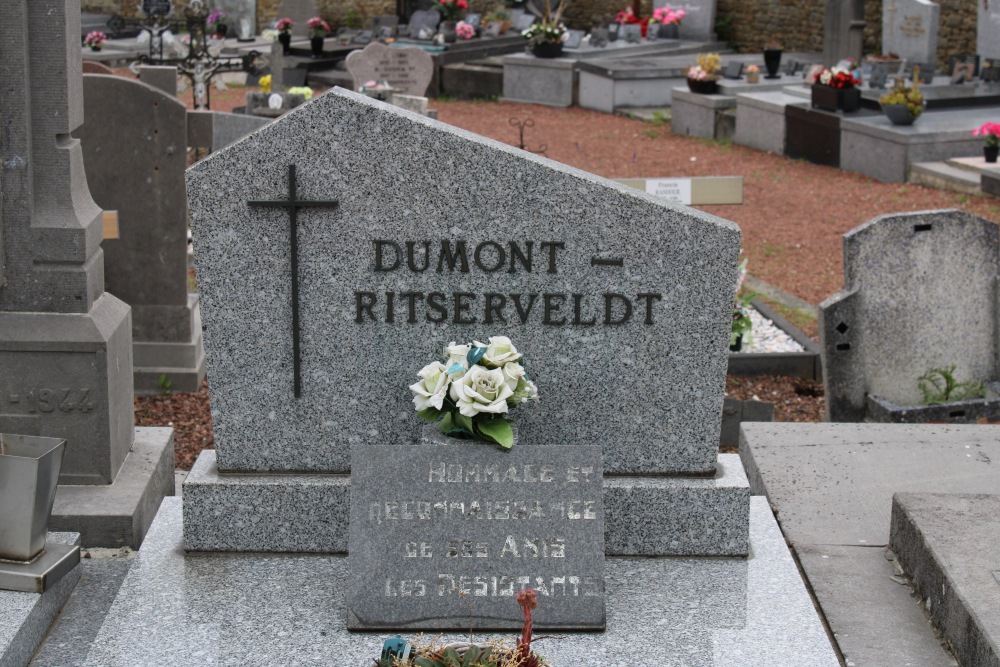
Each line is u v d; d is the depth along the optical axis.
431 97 22.88
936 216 7.66
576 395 4.92
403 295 4.83
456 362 4.62
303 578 4.79
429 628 4.46
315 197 4.73
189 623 4.47
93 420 5.41
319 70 23.58
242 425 4.95
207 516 4.93
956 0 21.25
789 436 6.34
